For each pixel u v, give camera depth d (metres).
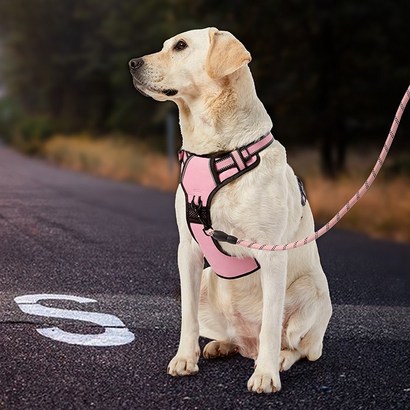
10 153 32.91
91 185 16.53
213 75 4.00
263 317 4.05
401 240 10.48
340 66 18.56
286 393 3.99
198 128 4.09
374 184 15.07
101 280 6.40
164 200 13.80
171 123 18.84
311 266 4.48
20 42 42.44
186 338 4.25
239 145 4.02
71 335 4.77
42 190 14.41
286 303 4.38
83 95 41.00
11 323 4.92
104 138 33.03
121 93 35.75
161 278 6.61
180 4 18.94
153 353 4.52
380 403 3.91
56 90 43.78
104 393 3.81
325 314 4.51
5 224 9.34
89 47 39.34
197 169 4.04
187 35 4.18
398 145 22.02
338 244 9.65
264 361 4.02
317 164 21.36
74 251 7.68
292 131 20.98
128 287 6.20
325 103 18.89
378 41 17.83
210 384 4.07
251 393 3.96
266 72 18.39
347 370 4.46
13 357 4.26
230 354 4.64
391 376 4.38
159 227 9.88
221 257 4.13
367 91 18.67
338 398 3.96
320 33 18.02
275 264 4.00
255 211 3.96
